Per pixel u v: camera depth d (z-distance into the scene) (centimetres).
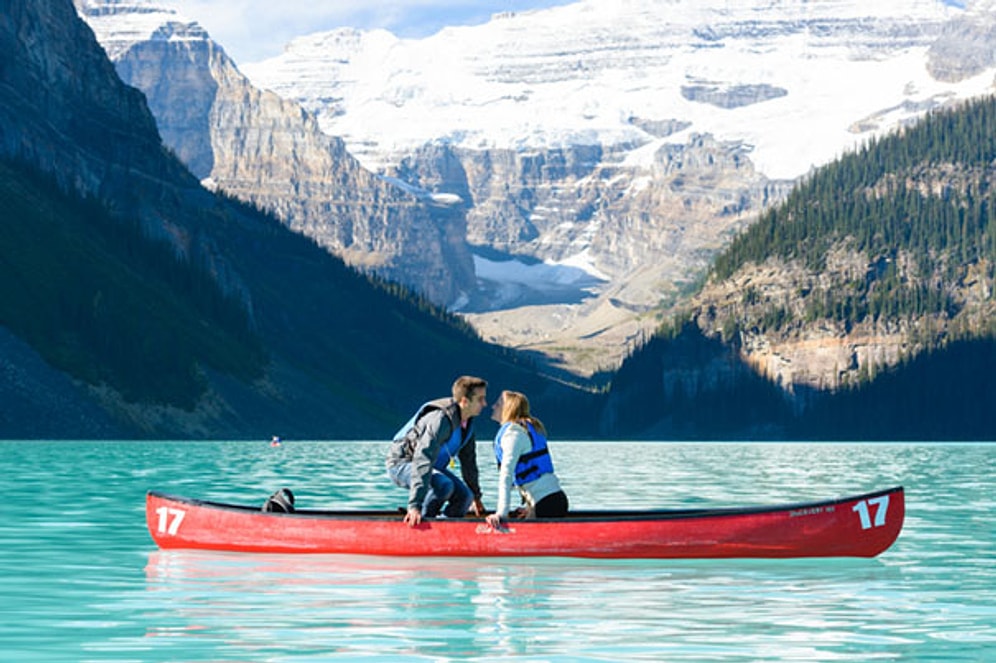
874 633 1475
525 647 1377
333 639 1420
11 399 16375
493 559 2089
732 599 1736
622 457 10962
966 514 3388
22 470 5809
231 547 2220
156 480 5000
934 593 1803
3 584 1862
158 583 1866
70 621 1538
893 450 14975
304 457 8925
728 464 8544
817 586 1866
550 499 2141
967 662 1305
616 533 2089
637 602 1703
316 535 2153
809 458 10556
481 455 10050
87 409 17200
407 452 2173
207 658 1312
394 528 2112
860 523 2136
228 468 6438
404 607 1652
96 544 2444
